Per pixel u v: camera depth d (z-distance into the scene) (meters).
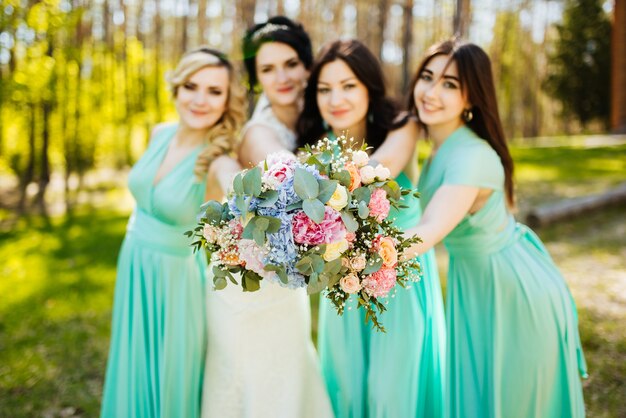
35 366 3.49
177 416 2.24
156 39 15.66
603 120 24.47
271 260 1.56
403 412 2.20
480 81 2.07
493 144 2.17
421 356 2.29
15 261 5.93
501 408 2.09
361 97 2.26
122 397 2.32
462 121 2.21
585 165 10.36
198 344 2.30
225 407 2.13
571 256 5.34
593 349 3.48
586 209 6.83
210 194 2.32
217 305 2.20
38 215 8.74
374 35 19.84
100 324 4.15
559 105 30.56
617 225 6.39
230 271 1.67
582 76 24.08
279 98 2.47
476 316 2.15
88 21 11.13
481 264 2.13
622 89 18.20
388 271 1.61
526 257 2.19
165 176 2.29
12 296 4.78
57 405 3.07
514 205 2.34
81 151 11.16
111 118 12.14
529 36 28.27
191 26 16.95
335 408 2.38
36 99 8.12
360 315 2.30
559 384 2.14
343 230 1.54
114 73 12.32
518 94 28.84
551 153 12.23
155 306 2.27
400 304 2.25
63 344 3.80
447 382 2.20
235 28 13.09
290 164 1.62
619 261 5.10
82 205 9.68
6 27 6.99
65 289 4.93
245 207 1.51
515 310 2.10
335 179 1.59
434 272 2.45
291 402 2.14
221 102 2.29
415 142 2.34
